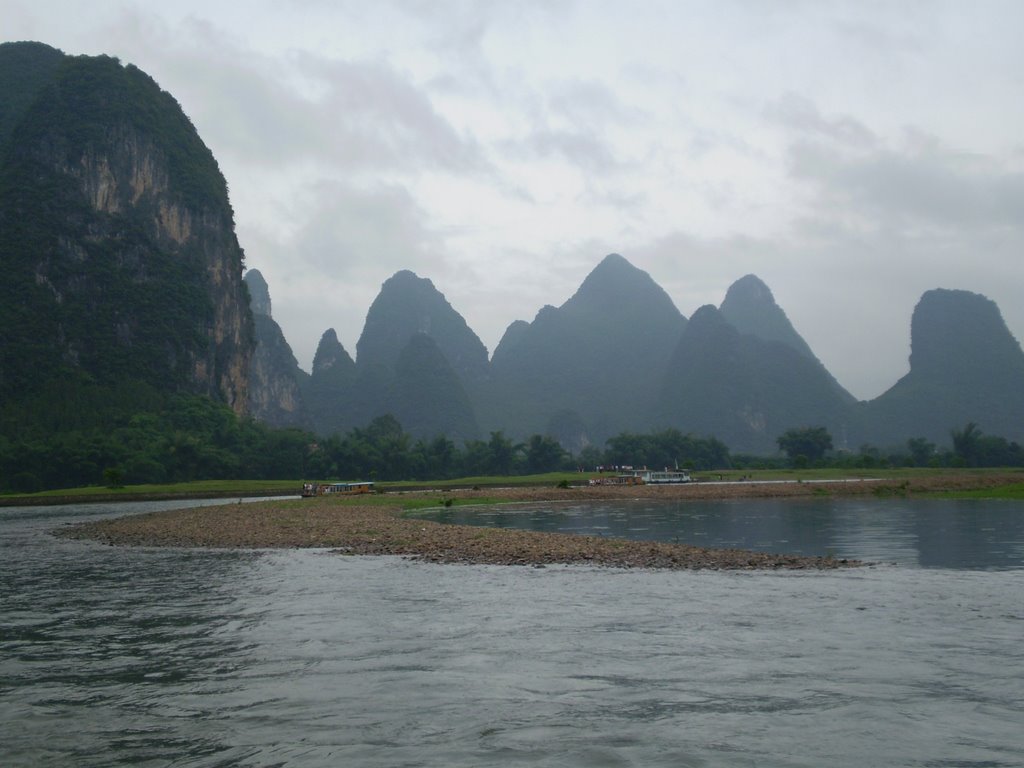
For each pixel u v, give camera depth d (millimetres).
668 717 9828
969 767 8203
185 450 133250
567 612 16703
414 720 9828
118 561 28781
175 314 189250
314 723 9750
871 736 9117
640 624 15336
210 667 12547
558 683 11352
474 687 11211
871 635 14133
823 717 9758
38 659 13219
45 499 97750
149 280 190750
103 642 14500
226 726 9672
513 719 9828
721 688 10992
